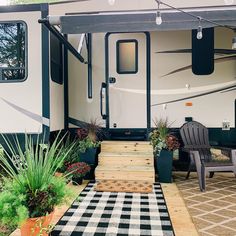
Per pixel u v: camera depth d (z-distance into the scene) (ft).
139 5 16.01
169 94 16.72
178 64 16.67
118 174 14.16
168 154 14.70
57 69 15.42
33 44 13.41
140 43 16.83
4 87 13.57
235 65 16.43
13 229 8.59
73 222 9.22
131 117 16.99
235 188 13.52
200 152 15.55
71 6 16.29
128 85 16.96
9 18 13.46
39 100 13.46
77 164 13.98
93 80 17.20
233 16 10.97
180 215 9.89
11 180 7.56
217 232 8.46
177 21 11.15
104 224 9.06
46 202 6.73
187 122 16.16
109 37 16.98
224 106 16.52
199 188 13.52
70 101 17.38
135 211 10.24
